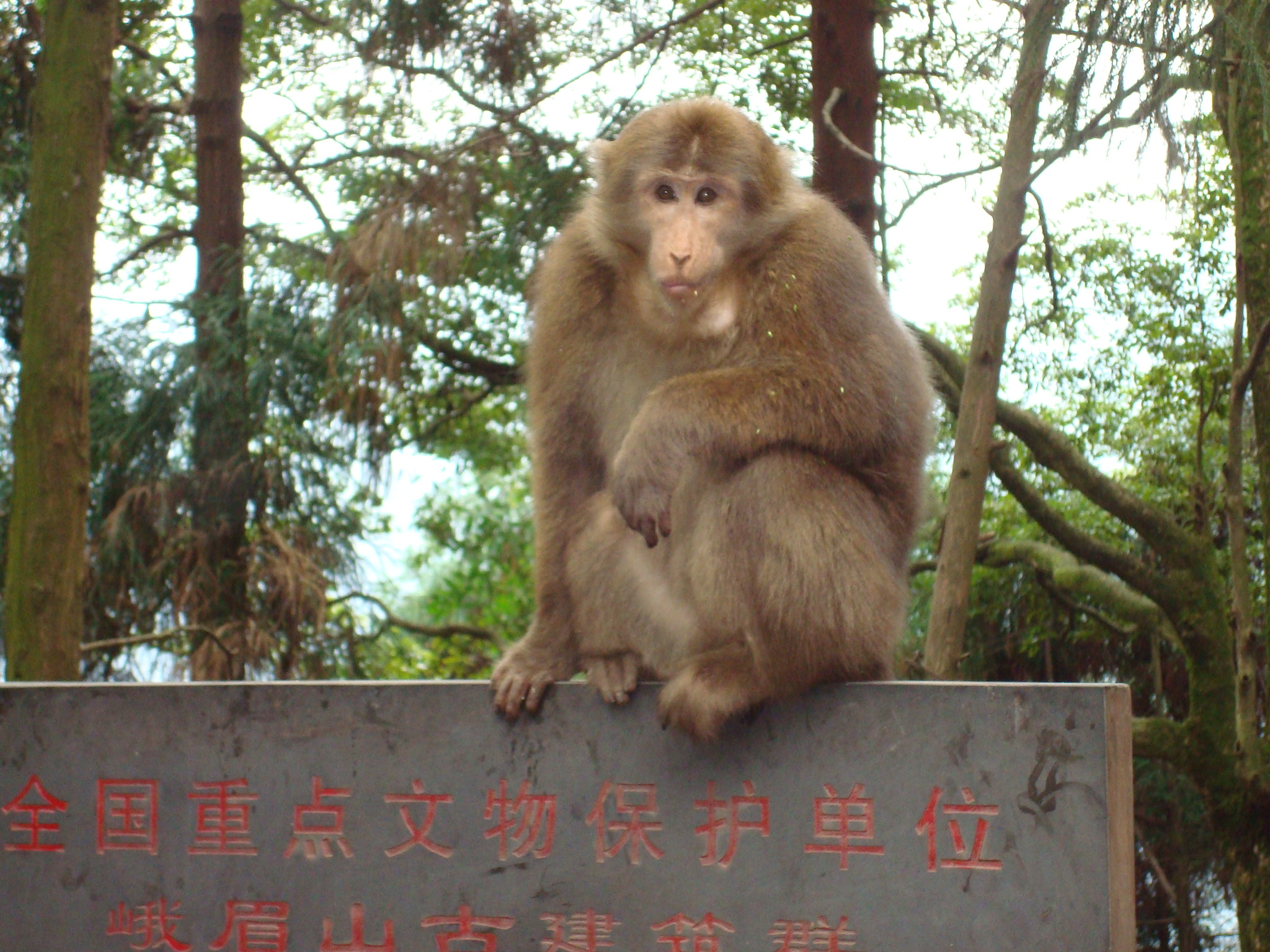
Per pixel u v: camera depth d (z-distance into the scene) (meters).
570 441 2.64
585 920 2.45
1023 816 2.38
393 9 4.19
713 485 2.54
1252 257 3.38
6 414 4.05
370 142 4.93
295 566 4.05
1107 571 4.29
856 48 4.17
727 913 2.42
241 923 2.50
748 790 2.43
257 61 5.57
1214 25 3.02
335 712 2.50
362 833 2.49
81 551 3.31
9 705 2.55
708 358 2.64
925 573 5.22
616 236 2.64
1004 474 3.98
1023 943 2.37
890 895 2.39
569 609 2.59
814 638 2.46
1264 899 3.60
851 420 2.53
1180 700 5.00
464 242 4.35
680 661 2.58
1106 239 4.64
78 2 3.35
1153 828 4.78
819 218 2.62
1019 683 2.41
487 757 2.48
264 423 4.16
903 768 2.40
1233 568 3.46
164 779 2.52
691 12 4.32
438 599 6.78
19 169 4.09
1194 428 4.66
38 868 2.53
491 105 4.46
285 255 4.40
